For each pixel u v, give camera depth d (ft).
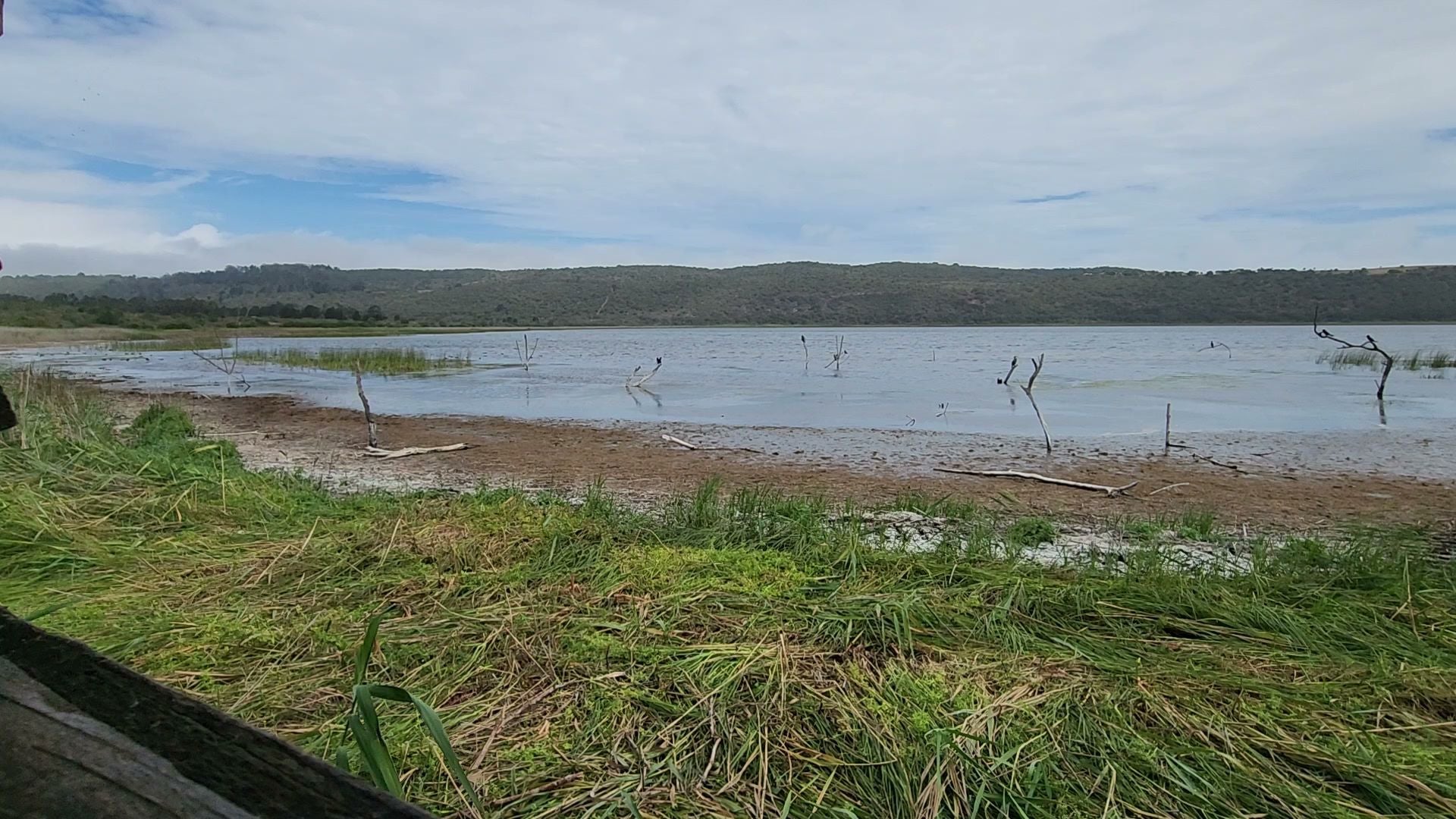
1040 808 8.54
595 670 11.69
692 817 8.42
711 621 13.74
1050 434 45.52
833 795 8.90
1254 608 14.69
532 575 16.14
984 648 12.93
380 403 62.64
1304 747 9.81
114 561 16.48
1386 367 57.26
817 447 41.14
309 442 42.27
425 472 33.86
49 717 3.57
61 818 3.13
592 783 8.93
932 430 47.24
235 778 3.63
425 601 14.64
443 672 11.63
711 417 53.83
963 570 17.20
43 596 14.30
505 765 9.20
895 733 10.03
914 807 8.55
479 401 64.28
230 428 47.42
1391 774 9.21
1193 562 19.75
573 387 77.51
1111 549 21.56
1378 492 30.45
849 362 118.93
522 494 24.25
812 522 21.56
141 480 22.85
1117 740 9.86
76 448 25.36
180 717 3.84
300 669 11.55
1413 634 13.87
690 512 22.00
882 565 17.53
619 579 15.94
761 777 9.09
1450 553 21.52
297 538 18.65
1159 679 11.64
